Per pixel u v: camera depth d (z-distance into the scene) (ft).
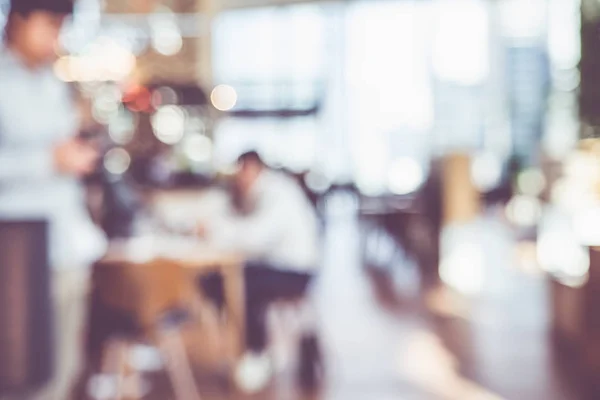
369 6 58.75
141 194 19.04
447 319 20.16
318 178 37.93
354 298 23.56
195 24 23.70
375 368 15.48
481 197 47.70
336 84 57.88
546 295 23.00
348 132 57.72
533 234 38.65
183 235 16.80
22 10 8.04
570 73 17.04
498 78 57.06
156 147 22.66
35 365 6.95
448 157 28.99
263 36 56.90
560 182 29.81
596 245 14.02
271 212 14.99
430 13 58.49
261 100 56.59
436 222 28.76
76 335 9.60
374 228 33.32
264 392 14.06
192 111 25.80
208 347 15.69
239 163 15.28
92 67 20.75
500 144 56.34
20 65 8.21
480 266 29.14
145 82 23.31
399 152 58.23
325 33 59.00
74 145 8.27
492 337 17.97
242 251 14.69
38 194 8.20
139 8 22.30
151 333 11.00
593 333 13.42
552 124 32.45
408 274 28.40
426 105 58.49
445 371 15.12
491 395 13.41
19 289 6.84
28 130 8.16
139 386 14.17
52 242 7.97
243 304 14.52
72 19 8.57
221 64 54.03
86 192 13.33
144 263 10.89
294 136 55.21
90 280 10.75
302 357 14.93
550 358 15.87
